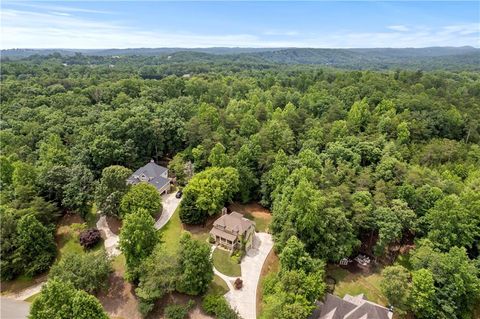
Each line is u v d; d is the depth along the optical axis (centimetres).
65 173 6581
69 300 3850
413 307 4444
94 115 9606
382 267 5706
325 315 4259
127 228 4978
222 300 4728
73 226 6297
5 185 6688
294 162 7125
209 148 8031
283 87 13938
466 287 4562
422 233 5725
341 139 8125
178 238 6222
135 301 4950
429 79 13238
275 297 4312
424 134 8594
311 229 5444
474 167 7306
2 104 10544
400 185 6525
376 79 12512
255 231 6619
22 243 5438
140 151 8581
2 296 5181
